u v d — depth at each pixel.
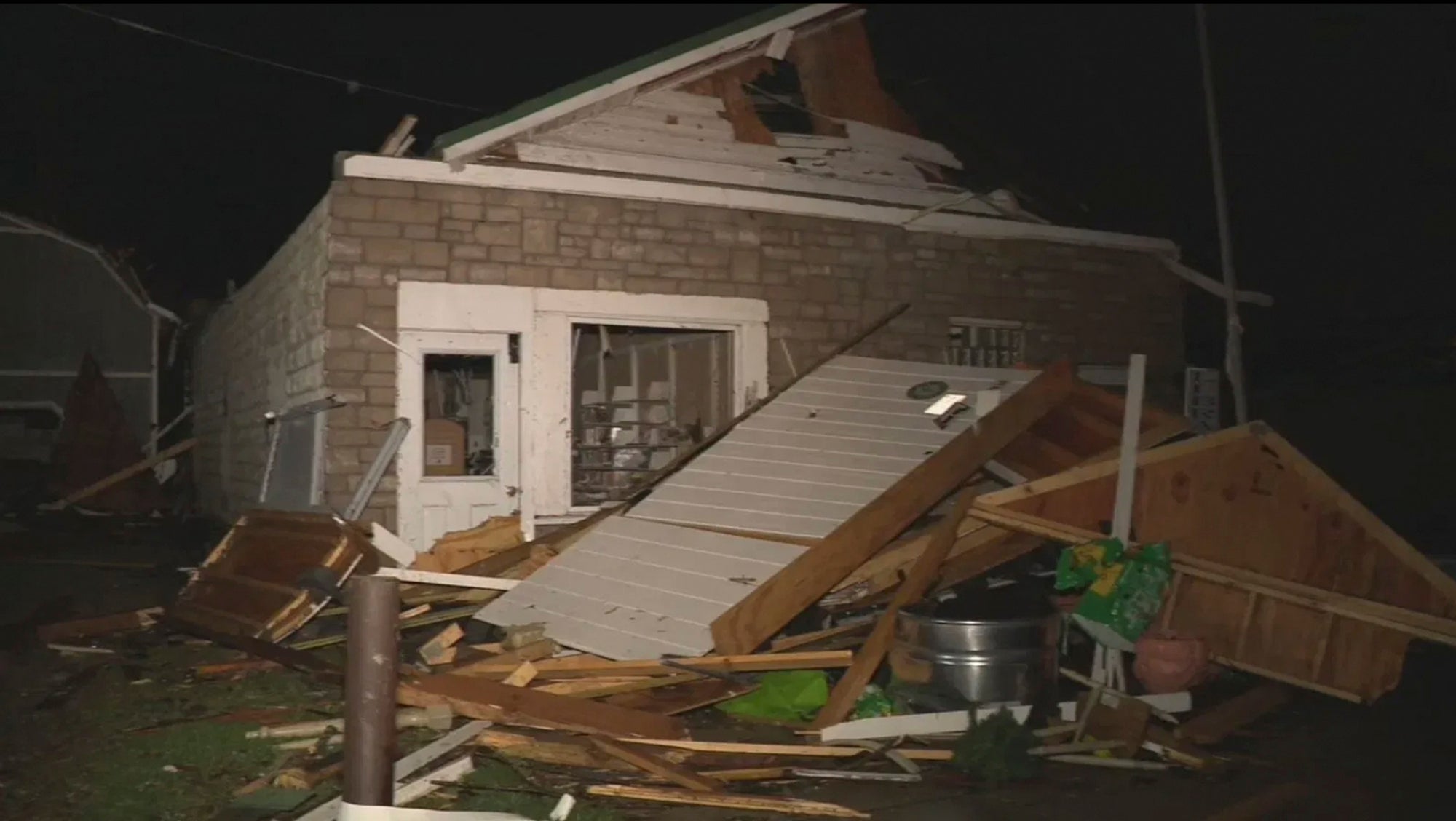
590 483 11.02
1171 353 12.52
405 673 6.49
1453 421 13.38
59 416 20.83
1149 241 12.34
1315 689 7.59
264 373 12.93
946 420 8.38
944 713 6.50
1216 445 7.93
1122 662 7.30
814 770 6.02
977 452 8.18
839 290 10.92
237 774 5.65
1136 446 7.62
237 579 8.75
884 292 11.14
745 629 7.02
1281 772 6.29
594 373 12.39
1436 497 13.44
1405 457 13.74
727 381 10.66
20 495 18.34
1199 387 12.21
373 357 9.20
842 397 9.22
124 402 21.06
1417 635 7.40
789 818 5.39
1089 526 7.90
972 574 8.12
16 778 5.62
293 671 7.47
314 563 8.09
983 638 6.61
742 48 10.66
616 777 5.75
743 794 5.69
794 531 7.74
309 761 5.75
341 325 9.13
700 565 7.72
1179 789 5.94
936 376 9.12
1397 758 6.55
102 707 6.77
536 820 5.11
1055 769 6.23
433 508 9.38
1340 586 8.16
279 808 5.20
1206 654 7.21
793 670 7.04
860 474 8.12
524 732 6.12
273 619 7.79
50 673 7.70
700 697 6.86
